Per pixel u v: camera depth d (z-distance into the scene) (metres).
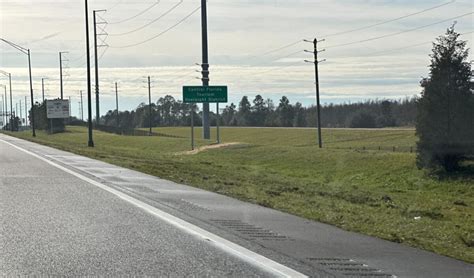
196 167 35.94
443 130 37.31
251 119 170.12
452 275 8.55
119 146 73.81
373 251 10.15
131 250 10.29
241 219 13.67
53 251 10.20
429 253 10.02
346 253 9.98
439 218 17.77
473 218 19.08
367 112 135.50
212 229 12.32
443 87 37.44
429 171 37.56
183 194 18.77
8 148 51.12
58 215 14.25
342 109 142.50
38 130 134.00
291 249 10.31
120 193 18.88
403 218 15.27
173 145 68.06
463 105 37.09
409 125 128.88
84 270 8.88
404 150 56.59
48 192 19.08
